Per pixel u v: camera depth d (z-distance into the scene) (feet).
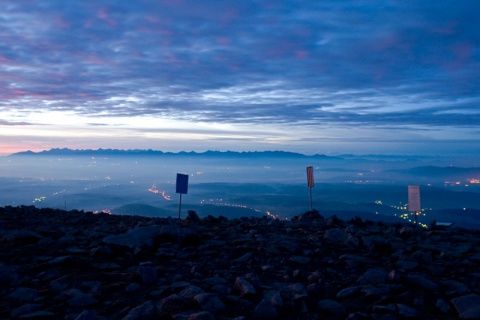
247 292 19.80
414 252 30.71
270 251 29.63
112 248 30.37
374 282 22.62
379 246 31.89
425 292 21.15
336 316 18.19
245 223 47.24
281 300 19.16
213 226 44.91
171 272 24.77
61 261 25.68
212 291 20.79
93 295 19.47
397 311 18.13
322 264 27.22
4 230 37.32
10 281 22.30
